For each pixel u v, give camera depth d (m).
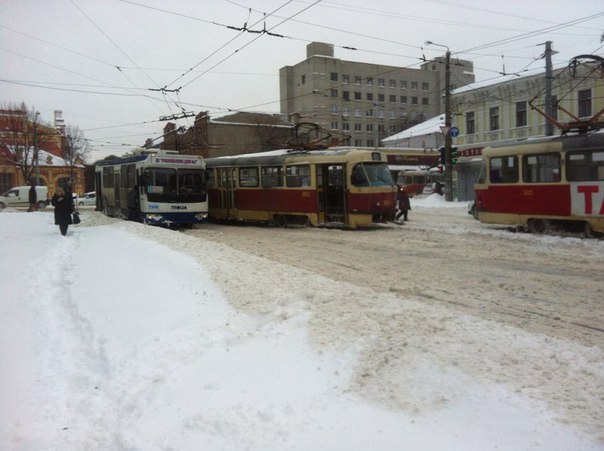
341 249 13.99
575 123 14.72
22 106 51.56
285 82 87.12
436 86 93.00
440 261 11.68
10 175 51.84
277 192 20.94
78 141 62.78
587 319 6.69
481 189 17.03
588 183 14.09
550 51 25.27
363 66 86.25
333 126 84.19
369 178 18.42
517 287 8.70
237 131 60.09
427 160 53.69
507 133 34.88
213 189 24.36
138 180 20.69
